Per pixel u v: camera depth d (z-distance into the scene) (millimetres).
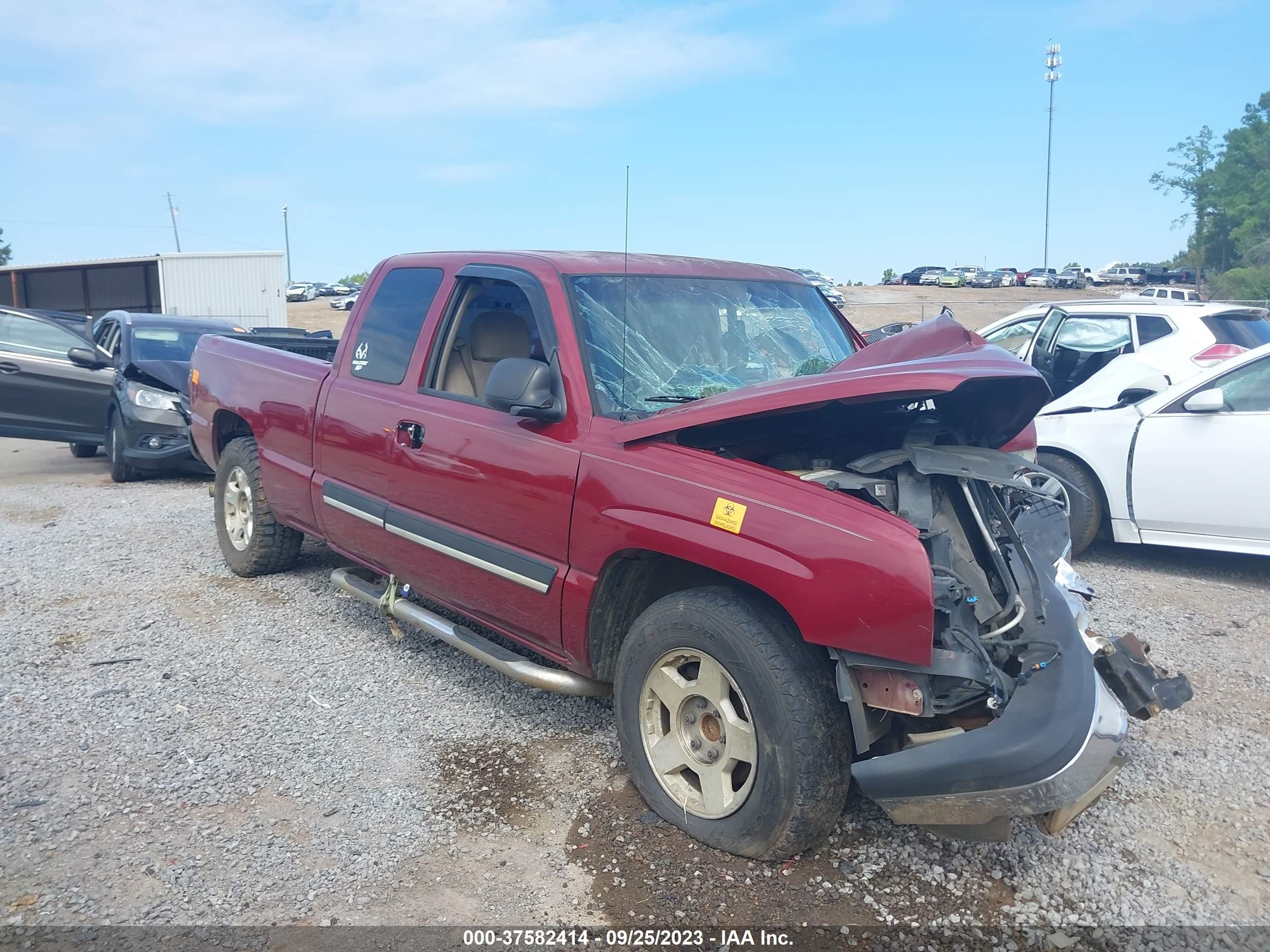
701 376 3885
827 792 2893
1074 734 2713
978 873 3064
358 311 5004
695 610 3090
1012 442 4113
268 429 5496
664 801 3275
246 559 5969
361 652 4891
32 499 8992
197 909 2850
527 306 4059
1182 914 2871
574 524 3461
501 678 4598
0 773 3590
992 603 3129
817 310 4691
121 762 3699
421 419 4219
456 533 4012
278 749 3840
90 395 10469
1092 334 9156
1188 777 3680
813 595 2799
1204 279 56062
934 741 2834
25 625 5211
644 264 4195
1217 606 5770
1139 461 6441
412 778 3641
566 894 2943
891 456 3115
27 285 39062
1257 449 6020
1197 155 61406
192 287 30562
